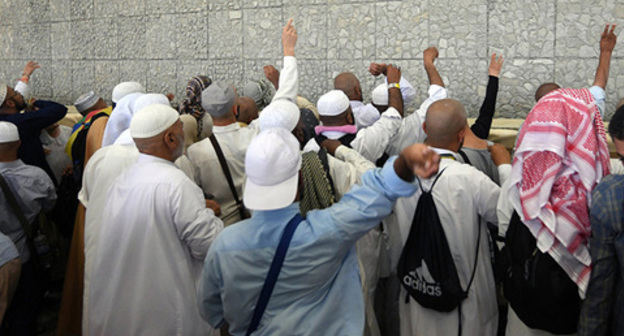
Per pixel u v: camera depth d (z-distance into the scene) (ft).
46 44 22.90
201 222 7.30
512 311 7.31
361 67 16.30
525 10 13.92
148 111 7.52
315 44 16.92
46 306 12.75
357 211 5.29
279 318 5.39
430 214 7.32
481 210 7.30
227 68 18.67
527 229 6.75
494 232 8.50
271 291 5.40
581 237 6.42
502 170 8.01
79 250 10.70
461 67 14.89
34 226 10.94
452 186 7.23
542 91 10.14
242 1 17.99
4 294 8.54
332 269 5.46
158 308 7.39
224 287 5.47
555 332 6.77
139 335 7.43
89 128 10.91
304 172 6.82
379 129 9.05
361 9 16.05
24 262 10.34
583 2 13.28
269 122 7.77
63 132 14.83
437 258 7.32
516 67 14.23
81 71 22.16
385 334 9.62
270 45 17.70
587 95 6.68
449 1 14.79
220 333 8.28
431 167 4.68
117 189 7.52
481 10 14.42
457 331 7.49
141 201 7.29
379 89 11.02
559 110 6.52
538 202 6.46
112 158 8.50
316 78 17.06
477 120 10.44
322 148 7.56
